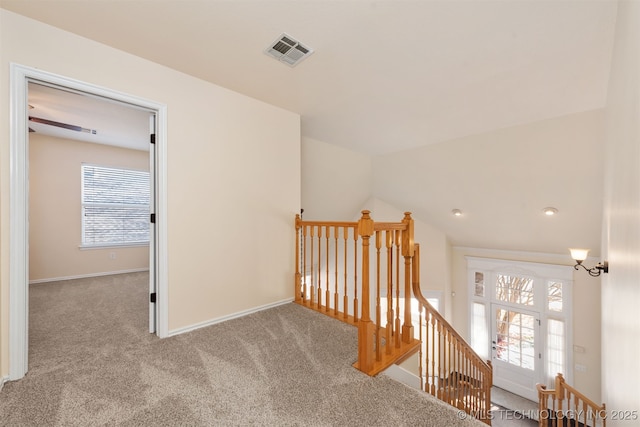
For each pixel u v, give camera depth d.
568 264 4.54
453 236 5.48
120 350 1.92
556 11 1.48
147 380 1.58
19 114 1.59
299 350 1.95
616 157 1.71
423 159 4.12
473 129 3.29
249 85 2.41
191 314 2.28
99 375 1.62
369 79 2.27
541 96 2.46
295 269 3.05
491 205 4.24
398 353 1.96
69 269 4.27
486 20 1.58
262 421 1.29
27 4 1.52
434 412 1.36
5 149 1.54
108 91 1.89
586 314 4.39
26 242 1.62
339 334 2.21
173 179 2.18
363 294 1.73
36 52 1.65
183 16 1.61
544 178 3.42
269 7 1.53
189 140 2.27
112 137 4.14
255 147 2.70
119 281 4.10
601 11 1.47
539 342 4.83
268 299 2.81
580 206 3.53
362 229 1.75
